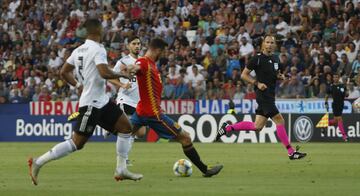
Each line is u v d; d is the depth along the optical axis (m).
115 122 29.75
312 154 49.62
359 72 70.69
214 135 68.75
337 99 65.94
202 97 74.88
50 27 90.62
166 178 32.22
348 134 68.12
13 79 82.69
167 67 78.81
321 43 78.94
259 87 40.56
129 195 25.91
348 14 81.75
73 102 74.38
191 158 32.12
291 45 79.06
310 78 74.44
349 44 77.56
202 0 87.56
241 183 29.98
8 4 94.81
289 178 32.22
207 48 80.88
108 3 91.12
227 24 83.81
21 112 75.81
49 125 72.44
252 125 43.72
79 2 92.12
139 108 32.00
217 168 32.66
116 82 34.25
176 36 82.50
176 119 69.88
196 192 26.77
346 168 37.72
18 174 34.84
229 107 71.38
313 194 26.03
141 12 88.00
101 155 49.00
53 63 83.75
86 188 28.25
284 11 82.75
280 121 41.50
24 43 88.12
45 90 78.06
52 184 29.91
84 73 28.88
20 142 70.69
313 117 68.12
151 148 57.62
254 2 84.81
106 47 84.44
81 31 87.00
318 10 83.00
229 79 75.50
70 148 28.95
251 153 50.88
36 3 93.81
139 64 31.47
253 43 80.00
